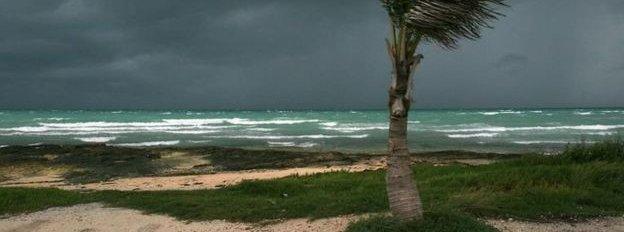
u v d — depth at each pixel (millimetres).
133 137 49281
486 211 10039
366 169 22391
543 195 11078
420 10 7090
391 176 8148
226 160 29609
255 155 31031
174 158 30594
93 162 29000
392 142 8062
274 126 67000
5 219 11750
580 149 16672
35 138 48062
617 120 76625
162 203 12492
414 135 48438
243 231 9852
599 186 12414
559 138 44062
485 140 42875
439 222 8281
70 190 16469
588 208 10406
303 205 11250
